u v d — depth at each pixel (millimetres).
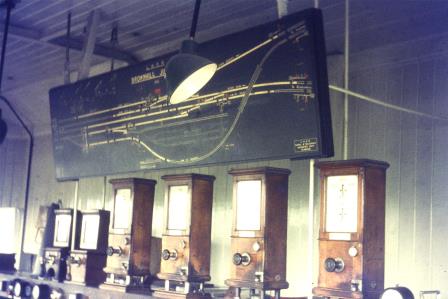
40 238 5504
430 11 4102
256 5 4473
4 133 5738
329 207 3189
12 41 5730
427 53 4340
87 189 6809
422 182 4242
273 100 3564
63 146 5457
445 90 4203
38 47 5895
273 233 3510
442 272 4047
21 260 7246
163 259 4055
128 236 4355
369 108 4641
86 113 5160
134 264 4332
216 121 3953
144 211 4438
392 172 4422
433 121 4238
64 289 4871
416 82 4383
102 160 5012
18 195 7945
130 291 4273
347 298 3006
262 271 3430
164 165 4398
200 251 3957
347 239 3068
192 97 4129
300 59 3414
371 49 4691
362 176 3070
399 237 4312
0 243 6855
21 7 4930
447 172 4113
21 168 7977
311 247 3414
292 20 3457
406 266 4242
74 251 4914
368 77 4691
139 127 4633
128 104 4742
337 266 3074
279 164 5027
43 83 7188
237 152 3805
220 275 5215
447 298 3992
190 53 3305
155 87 4488
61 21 5223
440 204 4121
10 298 5379
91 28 4902
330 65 4902
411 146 4340
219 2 4461
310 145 3377
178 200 4051
